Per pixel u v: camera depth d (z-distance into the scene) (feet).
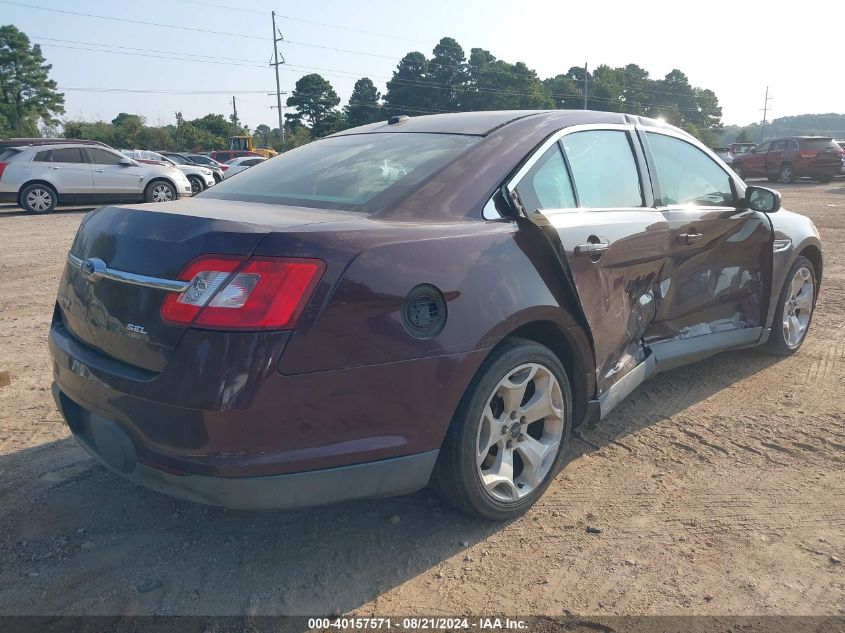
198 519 9.92
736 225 14.01
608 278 10.83
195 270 7.54
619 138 12.21
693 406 13.76
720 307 14.08
